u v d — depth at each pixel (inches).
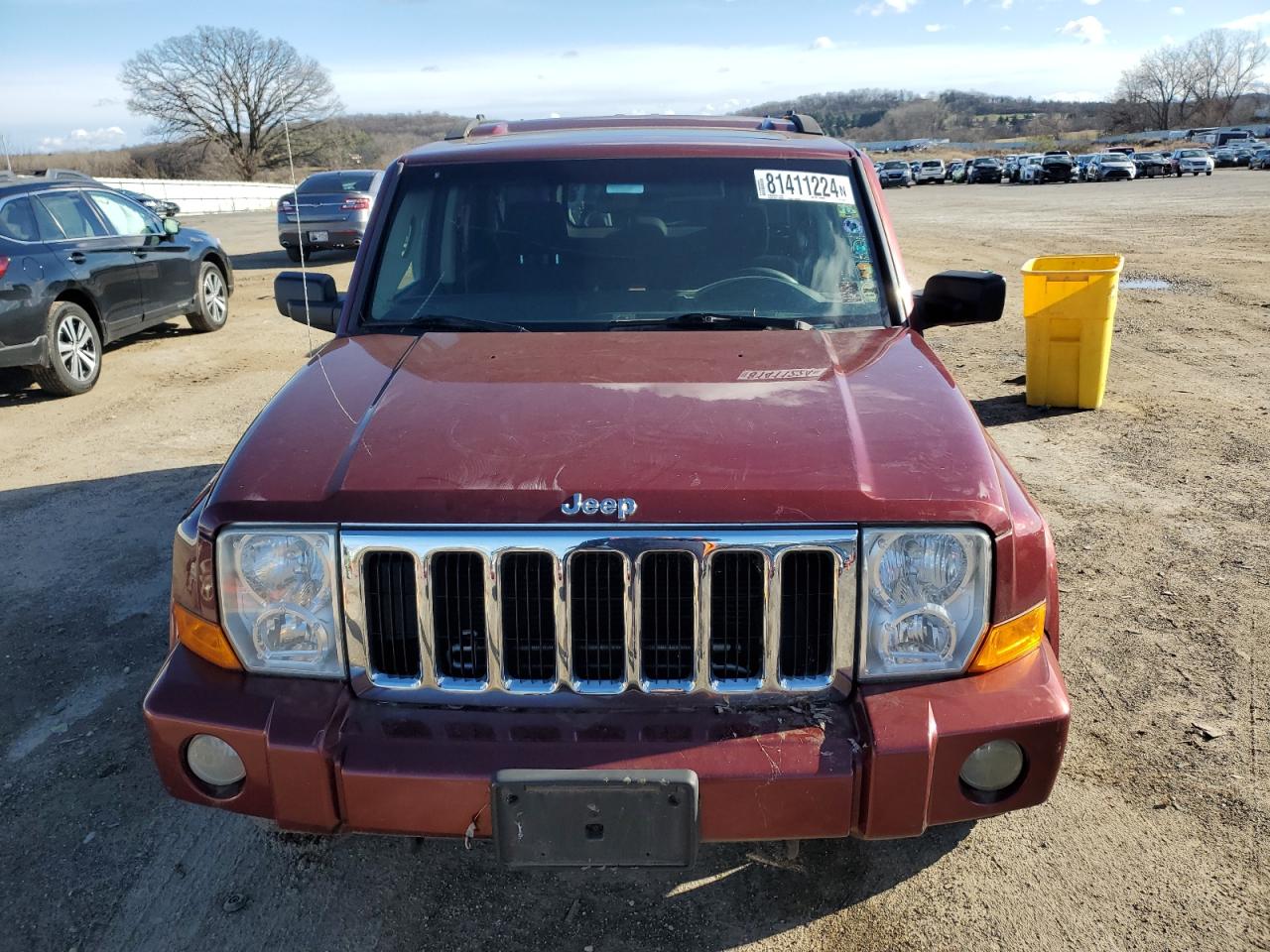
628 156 134.7
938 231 884.6
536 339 116.6
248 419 290.2
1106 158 2212.1
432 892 104.0
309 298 138.6
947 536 83.7
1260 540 192.5
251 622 86.5
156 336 420.8
